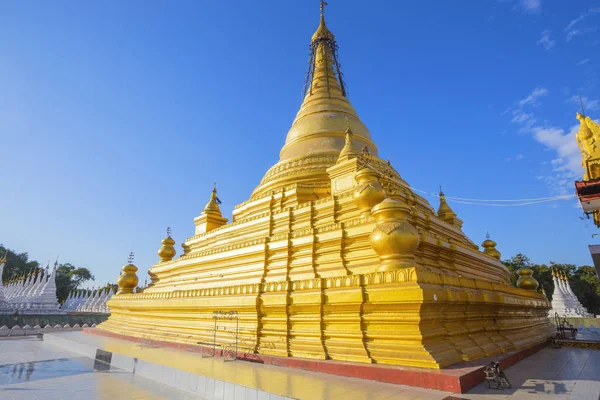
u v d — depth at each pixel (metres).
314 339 12.13
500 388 8.91
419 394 8.32
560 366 12.17
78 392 10.19
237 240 20.50
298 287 12.98
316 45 29.86
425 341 10.16
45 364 14.84
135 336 20.06
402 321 10.38
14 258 86.38
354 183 16.98
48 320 32.56
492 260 20.97
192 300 16.58
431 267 14.64
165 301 18.41
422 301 9.81
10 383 11.31
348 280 11.75
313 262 15.13
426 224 17.48
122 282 25.73
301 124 24.81
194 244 24.62
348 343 11.34
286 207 18.58
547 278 63.47
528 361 13.22
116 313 24.80
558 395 8.31
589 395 8.30
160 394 10.00
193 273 21.19
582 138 16.84
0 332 28.14
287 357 11.96
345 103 26.30
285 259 16.17
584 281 62.50
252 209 21.62
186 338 16.52
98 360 15.67
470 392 8.54
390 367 9.66
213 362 12.37
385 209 12.59
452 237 20.06
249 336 13.88
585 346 17.83
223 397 9.30
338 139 23.25
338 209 16.45
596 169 16.34
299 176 20.81
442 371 9.07
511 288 17.25
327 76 27.41
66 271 94.56
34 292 48.38
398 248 11.77
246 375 10.12
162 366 11.62
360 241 14.15
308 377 9.94
